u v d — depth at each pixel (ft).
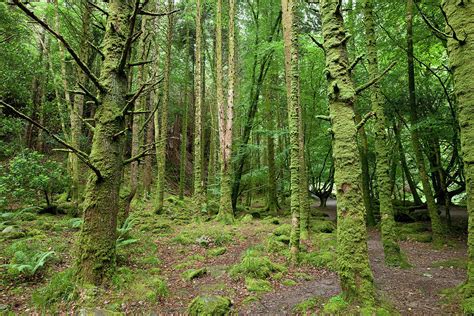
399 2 29.45
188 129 94.32
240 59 57.31
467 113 11.60
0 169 33.81
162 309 13.56
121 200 26.99
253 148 46.29
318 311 12.34
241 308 13.62
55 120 49.29
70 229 27.22
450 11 12.29
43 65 42.29
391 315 10.89
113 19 16.30
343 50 12.82
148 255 22.16
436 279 16.24
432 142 34.94
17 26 34.76
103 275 14.75
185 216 41.88
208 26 65.26
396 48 32.91
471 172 11.48
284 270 18.88
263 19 49.32
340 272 12.01
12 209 32.86
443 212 42.19
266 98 47.93
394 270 18.37
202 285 17.07
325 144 52.19
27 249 18.95
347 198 12.00
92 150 15.49
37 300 12.69
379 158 20.77
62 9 34.91
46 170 32.89
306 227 28.43
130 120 18.74
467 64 11.65
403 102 34.40
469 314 10.81
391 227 19.95
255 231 31.89
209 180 61.82
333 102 12.75
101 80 15.79
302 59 44.73
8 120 37.73
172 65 64.49
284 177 59.98
